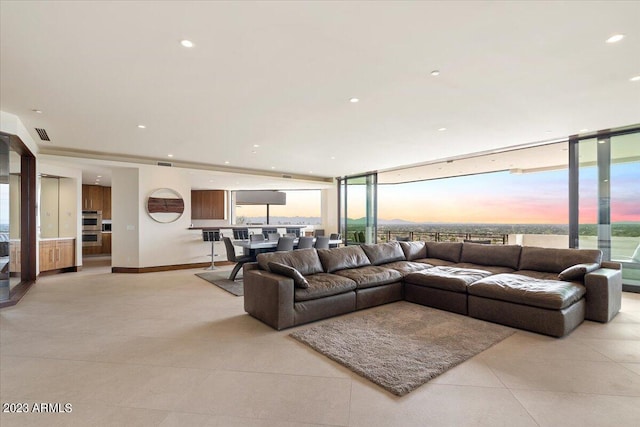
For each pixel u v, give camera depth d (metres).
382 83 3.04
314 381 2.17
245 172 8.16
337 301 3.58
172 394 2.02
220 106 3.63
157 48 2.41
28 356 2.58
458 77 2.92
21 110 3.74
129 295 4.71
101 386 2.12
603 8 1.96
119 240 6.76
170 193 7.10
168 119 4.09
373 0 1.87
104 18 2.04
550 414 1.79
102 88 3.12
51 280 5.88
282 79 2.95
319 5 1.92
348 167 7.89
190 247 7.38
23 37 2.25
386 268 4.39
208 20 2.07
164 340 2.92
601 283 3.30
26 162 5.54
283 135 4.88
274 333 3.09
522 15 2.03
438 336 2.96
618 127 4.52
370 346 2.72
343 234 9.88
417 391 2.04
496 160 6.82
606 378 2.19
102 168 6.94
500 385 2.11
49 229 7.12
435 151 6.00
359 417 1.78
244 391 2.05
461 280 3.65
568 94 3.30
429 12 2.00
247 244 5.97
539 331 3.01
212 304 4.21
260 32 2.21
